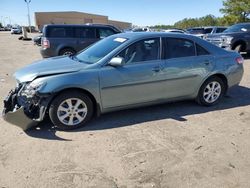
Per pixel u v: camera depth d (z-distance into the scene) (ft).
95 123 15.71
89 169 11.26
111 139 13.82
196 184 10.39
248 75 29.71
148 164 11.65
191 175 10.93
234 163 11.82
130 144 13.33
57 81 13.98
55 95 14.19
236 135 14.55
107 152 12.57
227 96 21.53
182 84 17.44
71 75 14.30
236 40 41.88
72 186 10.18
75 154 12.35
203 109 18.42
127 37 16.66
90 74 14.67
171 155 12.38
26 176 10.76
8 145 13.11
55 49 37.40
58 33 37.47
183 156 12.32
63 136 14.07
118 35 17.87
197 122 16.17
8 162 11.69
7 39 109.50
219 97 19.21
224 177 10.84
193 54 17.84
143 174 10.95
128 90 15.76
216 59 18.42
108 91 15.23
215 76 18.67
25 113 13.75
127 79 15.55
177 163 11.75
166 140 13.83
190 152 12.67
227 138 14.16
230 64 18.97
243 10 116.26
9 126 15.26
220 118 16.88
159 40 16.78
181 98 17.94
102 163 11.69
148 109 18.13
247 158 12.25
